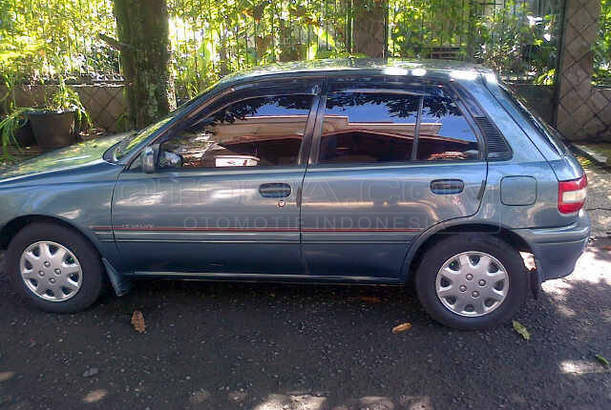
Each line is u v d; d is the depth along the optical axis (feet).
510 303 12.47
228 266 13.07
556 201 11.94
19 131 28.32
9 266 13.42
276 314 13.57
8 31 27.02
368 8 26.27
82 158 13.83
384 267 12.61
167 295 14.49
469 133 12.16
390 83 12.53
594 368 11.38
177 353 11.97
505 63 28.71
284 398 10.52
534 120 12.62
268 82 12.83
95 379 11.10
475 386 10.84
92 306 13.88
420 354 11.90
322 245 12.49
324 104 12.54
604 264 16.26
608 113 28.37
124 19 21.04
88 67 29.86
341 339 12.48
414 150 12.25
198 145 12.81
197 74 28.19
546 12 28.43
